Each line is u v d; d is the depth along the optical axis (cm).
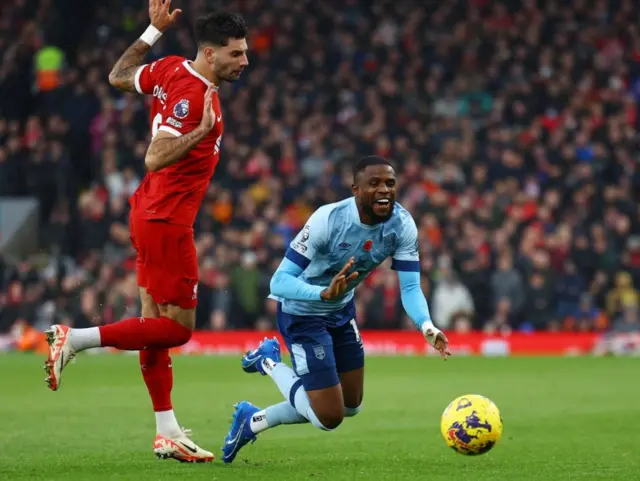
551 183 6731
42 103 7012
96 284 5678
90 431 2673
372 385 4050
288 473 1956
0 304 5778
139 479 1862
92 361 5153
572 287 5950
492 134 6950
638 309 6016
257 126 6862
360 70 7444
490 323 5809
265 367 2145
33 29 7244
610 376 4456
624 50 7806
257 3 7662
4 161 6366
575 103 7350
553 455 2258
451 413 1986
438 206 6197
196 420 2947
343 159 6612
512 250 6041
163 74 2031
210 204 6350
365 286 5853
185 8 7431
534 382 4172
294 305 2025
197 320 5794
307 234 1973
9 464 2073
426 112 7294
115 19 7406
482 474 1966
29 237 6025
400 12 7838
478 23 7750
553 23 7856
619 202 6562
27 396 3544
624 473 1995
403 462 2141
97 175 6625
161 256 2045
